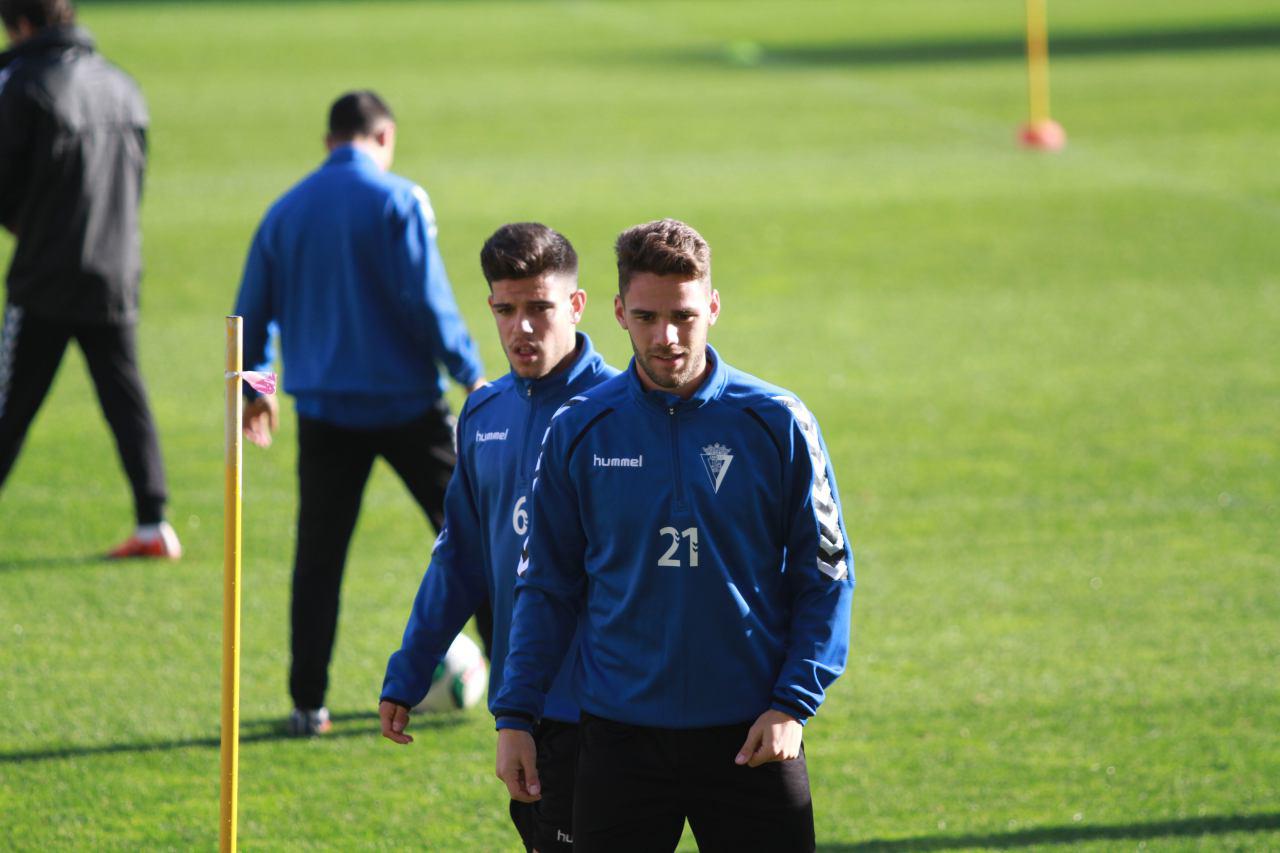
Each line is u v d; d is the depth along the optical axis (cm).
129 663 2223
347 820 1780
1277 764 1888
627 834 1248
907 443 3281
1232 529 2759
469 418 1464
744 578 1230
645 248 1172
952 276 4753
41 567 2600
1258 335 4031
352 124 2045
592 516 1245
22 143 2461
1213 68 8606
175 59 9919
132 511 2895
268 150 6944
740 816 1238
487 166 6575
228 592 1258
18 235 2519
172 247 5178
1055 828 1736
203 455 3241
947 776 1881
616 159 6694
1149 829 1725
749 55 9906
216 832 1742
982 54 9638
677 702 1228
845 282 4722
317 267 1992
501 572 1420
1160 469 3084
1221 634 2309
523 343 1402
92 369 2602
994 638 2317
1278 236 5094
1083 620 2377
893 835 1730
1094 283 4616
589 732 1262
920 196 5856
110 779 1873
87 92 2494
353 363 1984
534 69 9394
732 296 4588
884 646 2295
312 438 2009
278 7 12875
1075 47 9806
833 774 1892
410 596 2517
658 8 12656
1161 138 6794
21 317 2530
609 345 4112
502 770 1249
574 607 1288
